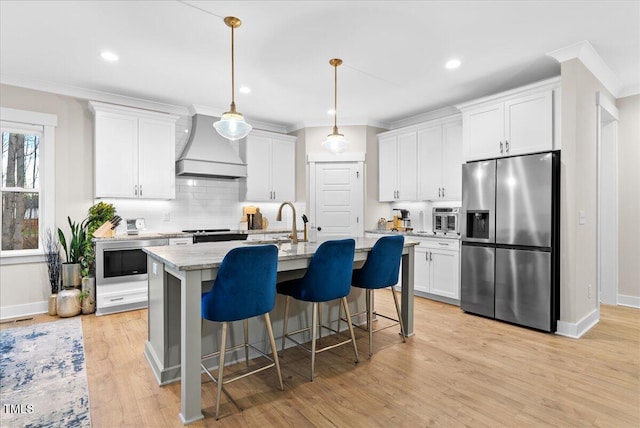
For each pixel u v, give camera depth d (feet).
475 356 8.86
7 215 12.29
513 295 11.23
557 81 10.44
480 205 12.10
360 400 6.83
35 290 12.45
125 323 11.34
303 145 18.22
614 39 9.55
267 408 6.57
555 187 10.42
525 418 6.23
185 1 7.80
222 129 8.85
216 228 16.89
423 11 8.23
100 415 6.29
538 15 8.38
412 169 16.25
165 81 12.54
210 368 8.08
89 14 8.31
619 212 13.60
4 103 11.96
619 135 13.52
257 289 6.66
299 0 7.80
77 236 12.74
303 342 9.77
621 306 13.47
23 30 9.04
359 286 9.11
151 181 14.21
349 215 17.67
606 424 6.04
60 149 12.94
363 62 11.05
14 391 7.07
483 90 13.60
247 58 10.74
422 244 14.99
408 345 9.62
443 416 6.29
